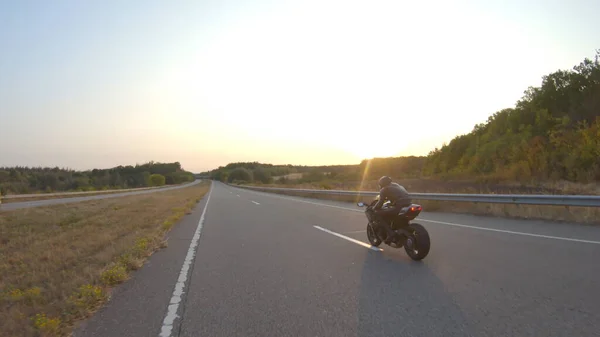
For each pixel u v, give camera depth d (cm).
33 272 652
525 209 1183
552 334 336
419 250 636
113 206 2488
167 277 607
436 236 885
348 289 500
